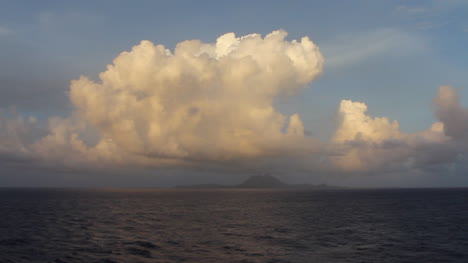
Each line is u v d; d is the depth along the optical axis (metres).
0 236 46.84
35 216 77.31
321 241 43.78
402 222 66.50
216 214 87.38
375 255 35.16
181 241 43.56
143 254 35.25
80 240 43.78
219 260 32.69
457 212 90.44
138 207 112.62
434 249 38.34
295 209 106.44
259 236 48.25
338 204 133.25
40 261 32.00
